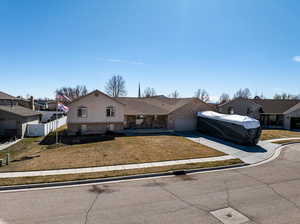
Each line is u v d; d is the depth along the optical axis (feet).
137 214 24.26
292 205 26.94
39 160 48.11
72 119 88.17
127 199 28.37
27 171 39.83
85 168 42.34
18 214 24.02
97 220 22.88
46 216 23.63
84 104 89.20
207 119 91.71
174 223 22.39
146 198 28.73
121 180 36.60
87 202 27.32
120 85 225.56
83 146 64.39
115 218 23.32
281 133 100.32
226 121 78.89
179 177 38.47
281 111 129.39
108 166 43.98
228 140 77.61
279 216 24.07
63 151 57.77
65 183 34.19
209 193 30.66
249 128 69.05
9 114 79.25
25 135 84.58
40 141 73.72
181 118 101.96
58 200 27.91
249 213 24.71
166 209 25.53
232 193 30.71
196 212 24.84
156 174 39.42
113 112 93.61
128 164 45.65
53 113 147.43
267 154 57.93
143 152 56.95
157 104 115.65
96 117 91.20
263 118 133.18
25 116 82.64
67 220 22.82
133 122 102.42
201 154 55.88
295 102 141.08
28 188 32.42
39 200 27.86
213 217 23.72
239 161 49.57
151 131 96.58
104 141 72.54
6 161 44.88
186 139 78.79
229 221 22.89
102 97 91.40
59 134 88.79
